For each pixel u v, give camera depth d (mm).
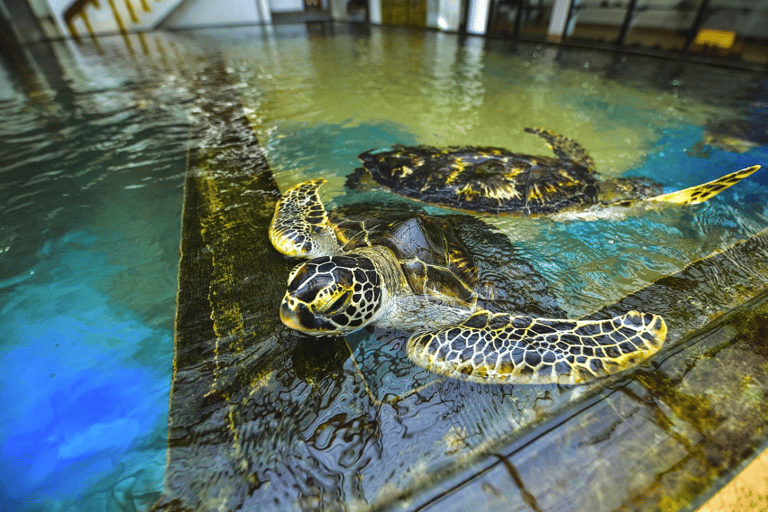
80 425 390
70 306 531
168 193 801
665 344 438
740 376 399
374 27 3887
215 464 353
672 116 1183
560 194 708
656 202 720
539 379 400
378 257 511
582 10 2314
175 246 646
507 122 1167
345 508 315
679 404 375
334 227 628
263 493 330
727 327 460
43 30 3494
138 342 477
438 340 441
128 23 3797
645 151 964
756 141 993
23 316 515
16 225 701
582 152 951
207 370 438
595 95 1413
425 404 394
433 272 517
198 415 392
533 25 2590
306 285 430
